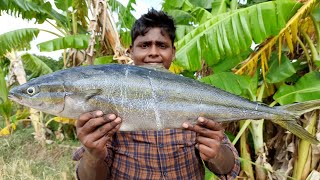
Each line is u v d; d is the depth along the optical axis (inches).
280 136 71.2
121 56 83.0
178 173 29.8
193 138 30.4
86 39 92.7
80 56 102.8
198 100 25.9
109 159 30.0
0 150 138.9
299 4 60.4
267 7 59.4
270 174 65.2
